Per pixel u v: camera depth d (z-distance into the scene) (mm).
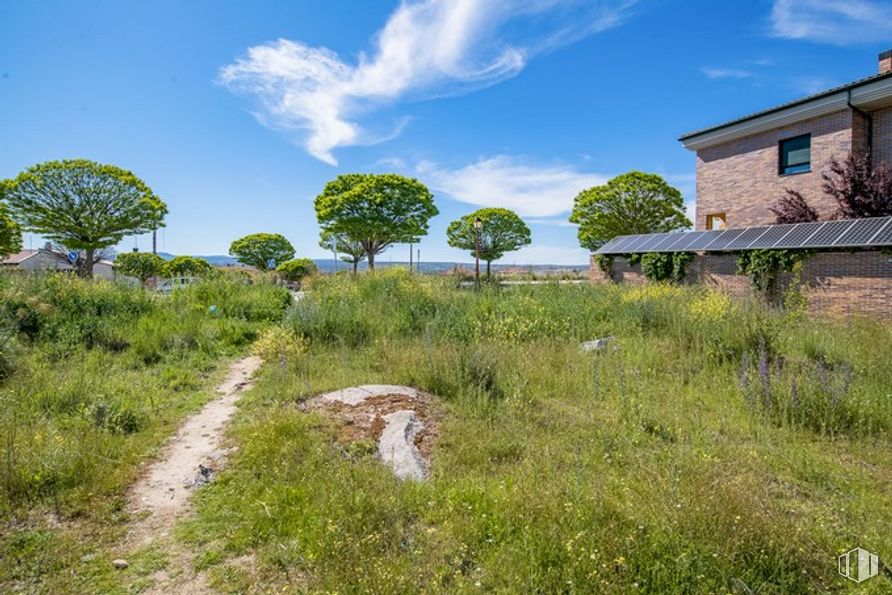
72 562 2832
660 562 2445
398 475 3697
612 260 19391
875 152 15047
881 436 4461
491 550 2738
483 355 6336
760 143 17750
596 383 5594
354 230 28391
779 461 3961
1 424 4344
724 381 6016
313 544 2834
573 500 3059
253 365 8281
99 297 10320
